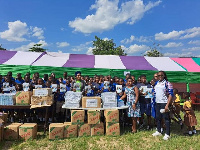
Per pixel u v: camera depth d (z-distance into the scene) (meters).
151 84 6.54
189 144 4.97
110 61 12.08
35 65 10.79
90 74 11.01
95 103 5.56
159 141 5.16
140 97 6.36
